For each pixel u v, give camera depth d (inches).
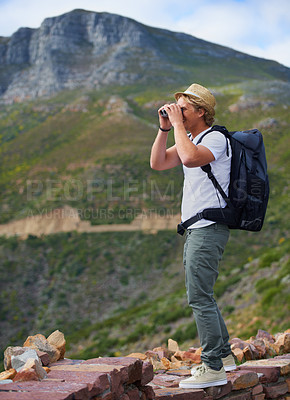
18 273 4722.0
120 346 2108.8
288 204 4928.6
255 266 2369.6
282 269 1945.1
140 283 4429.1
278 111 6446.9
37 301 4281.5
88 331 2839.6
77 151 7554.1
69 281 4574.3
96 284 4451.3
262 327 1357.0
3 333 3695.9
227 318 1708.9
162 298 3255.4
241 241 4480.8
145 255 4936.0
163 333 2015.3
